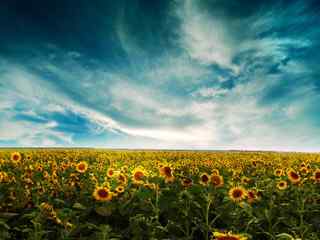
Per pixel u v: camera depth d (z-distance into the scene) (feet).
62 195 32.04
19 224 24.26
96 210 26.08
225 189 33.19
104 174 43.83
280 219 24.41
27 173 37.88
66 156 78.43
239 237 15.66
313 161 83.82
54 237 22.27
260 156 101.35
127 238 23.02
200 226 22.97
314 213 28.25
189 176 47.73
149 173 35.35
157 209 24.70
